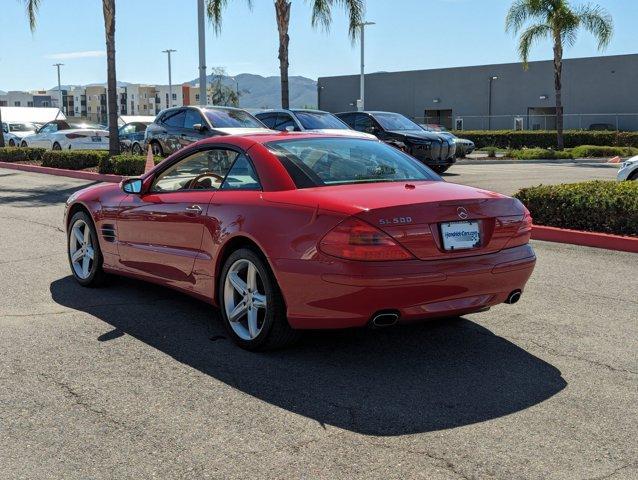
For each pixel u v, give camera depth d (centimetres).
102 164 1892
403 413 391
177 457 341
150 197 582
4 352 486
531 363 471
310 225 440
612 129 4369
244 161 516
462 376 447
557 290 655
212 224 508
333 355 485
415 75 5388
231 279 497
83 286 671
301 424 377
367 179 501
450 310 448
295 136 544
